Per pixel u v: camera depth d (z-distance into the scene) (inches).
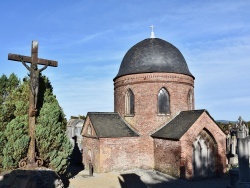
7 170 624.4
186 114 1038.4
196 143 947.3
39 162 708.0
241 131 614.5
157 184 833.5
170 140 952.3
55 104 786.2
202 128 936.3
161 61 1136.2
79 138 1530.5
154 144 1067.3
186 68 1192.2
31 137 687.7
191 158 898.7
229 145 1155.3
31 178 545.0
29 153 684.1
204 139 962.7
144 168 1070.4
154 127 1088.8
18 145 660.7
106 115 1158.3
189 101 1183.6
